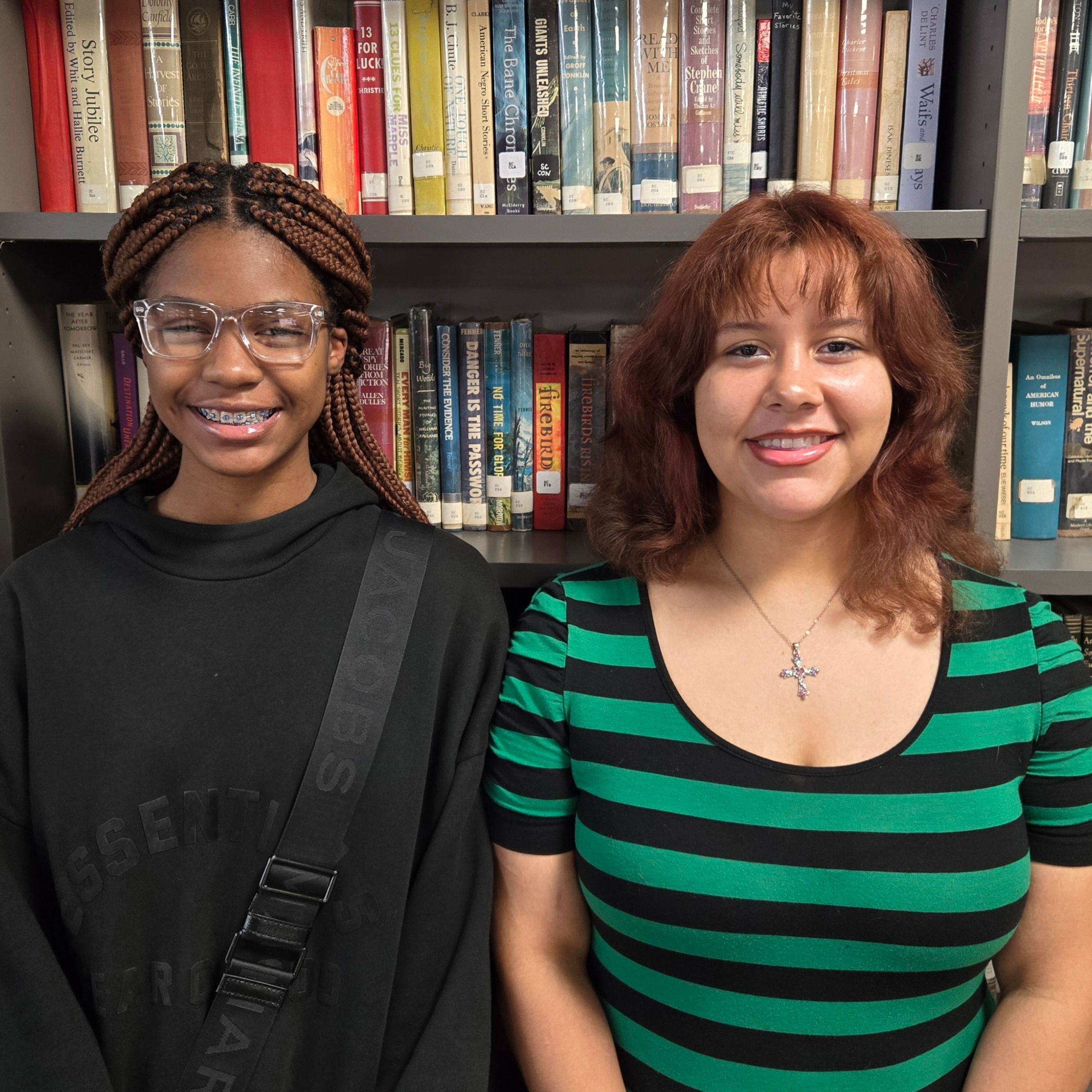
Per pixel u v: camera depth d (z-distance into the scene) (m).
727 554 0.91
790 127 1.05
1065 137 1.04
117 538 0.85
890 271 0.78
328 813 0.81
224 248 0.76
